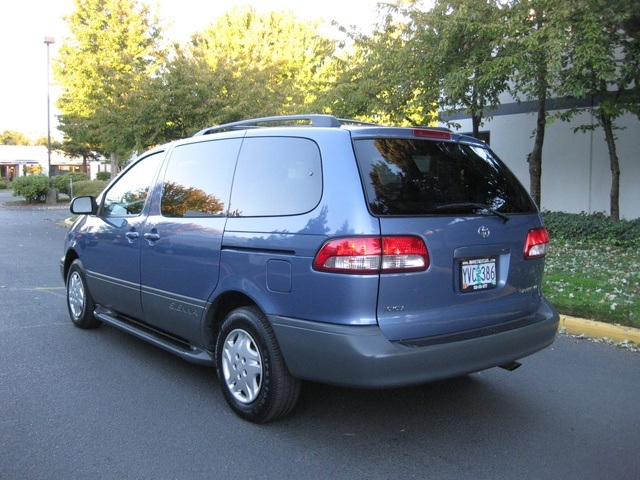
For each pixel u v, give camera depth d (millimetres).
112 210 5695
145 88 16641
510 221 3928
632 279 7934
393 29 11250
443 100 11172
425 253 3428
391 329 3324
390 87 11414
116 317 5699
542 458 3521
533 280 4117
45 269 10562
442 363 3400
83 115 29344
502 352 3695
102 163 63375
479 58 10344
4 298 7930
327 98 12250
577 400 4457
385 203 3406
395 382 3285
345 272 3287
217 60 18047
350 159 3479
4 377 4840
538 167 12578
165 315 4738
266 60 22859
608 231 11398
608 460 3500
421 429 3914
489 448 3646
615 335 5961
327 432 3848
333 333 3311
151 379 4816
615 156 11773
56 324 6559
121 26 28781
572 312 6508
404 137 3750
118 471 3316
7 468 3340
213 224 4211
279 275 3627
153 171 5180
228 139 4406
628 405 4367
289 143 3877
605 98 10414
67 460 3439
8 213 26156
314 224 3467
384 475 3299
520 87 11000
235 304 4195
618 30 9875
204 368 5117
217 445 3646
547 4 9039
